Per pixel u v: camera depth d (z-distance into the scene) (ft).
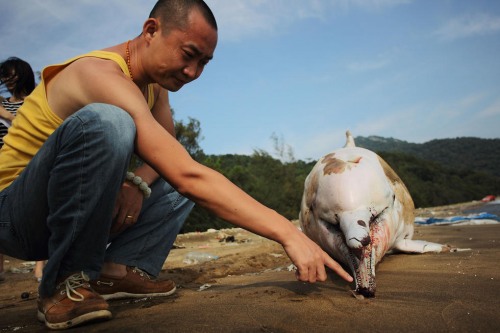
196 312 8.44
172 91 9.57
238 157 181.88
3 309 11.58
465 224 36.27
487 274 11.31
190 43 8.75
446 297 9.04
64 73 8.95
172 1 8.79
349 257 11.89
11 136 9.23
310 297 9.48
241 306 8.74
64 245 8.10
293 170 132.98
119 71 8.74
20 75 17.99
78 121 7.75
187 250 29.17
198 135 89.40
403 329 7.09
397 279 11.76
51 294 8.25
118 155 7.90
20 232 8.61
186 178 7.75
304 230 15.51
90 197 8.00
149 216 11.03
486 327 6.99
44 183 8.11
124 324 7.95
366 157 14.66
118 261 10.76
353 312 8.18
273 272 15.83
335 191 13.19
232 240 36.42
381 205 13.53
